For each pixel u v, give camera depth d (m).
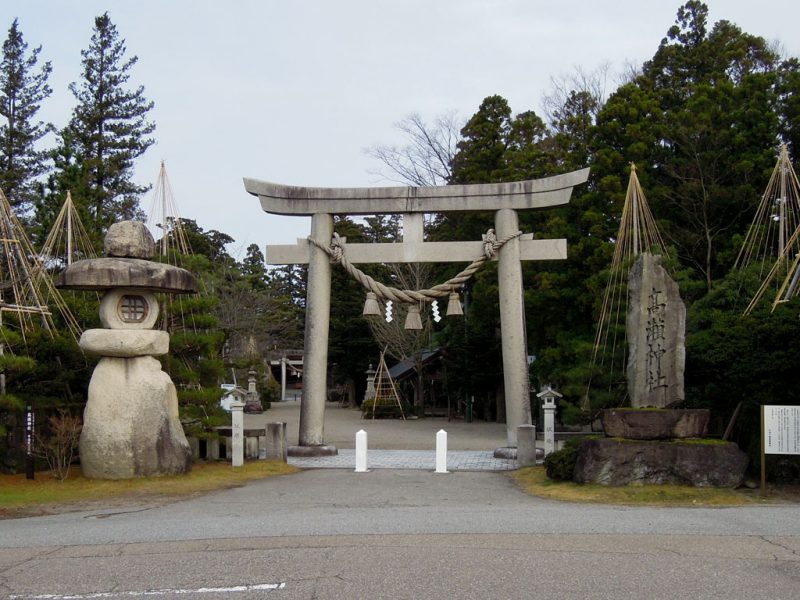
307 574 7.07
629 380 13.78
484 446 23.72
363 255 19.67
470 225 32.91
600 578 6.88
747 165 24.31
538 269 28.42
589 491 12.42
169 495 12.73
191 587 6.72
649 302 13.62
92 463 13.91
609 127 26.27
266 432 17.41
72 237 18.25
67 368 16.44
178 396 16.16
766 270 16.78
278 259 19.94
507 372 19.03
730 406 14.99
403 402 40.25
